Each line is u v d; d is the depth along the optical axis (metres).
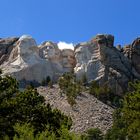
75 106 171.88
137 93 67.62
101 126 157.00
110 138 127.94
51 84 192.88
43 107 65.25
